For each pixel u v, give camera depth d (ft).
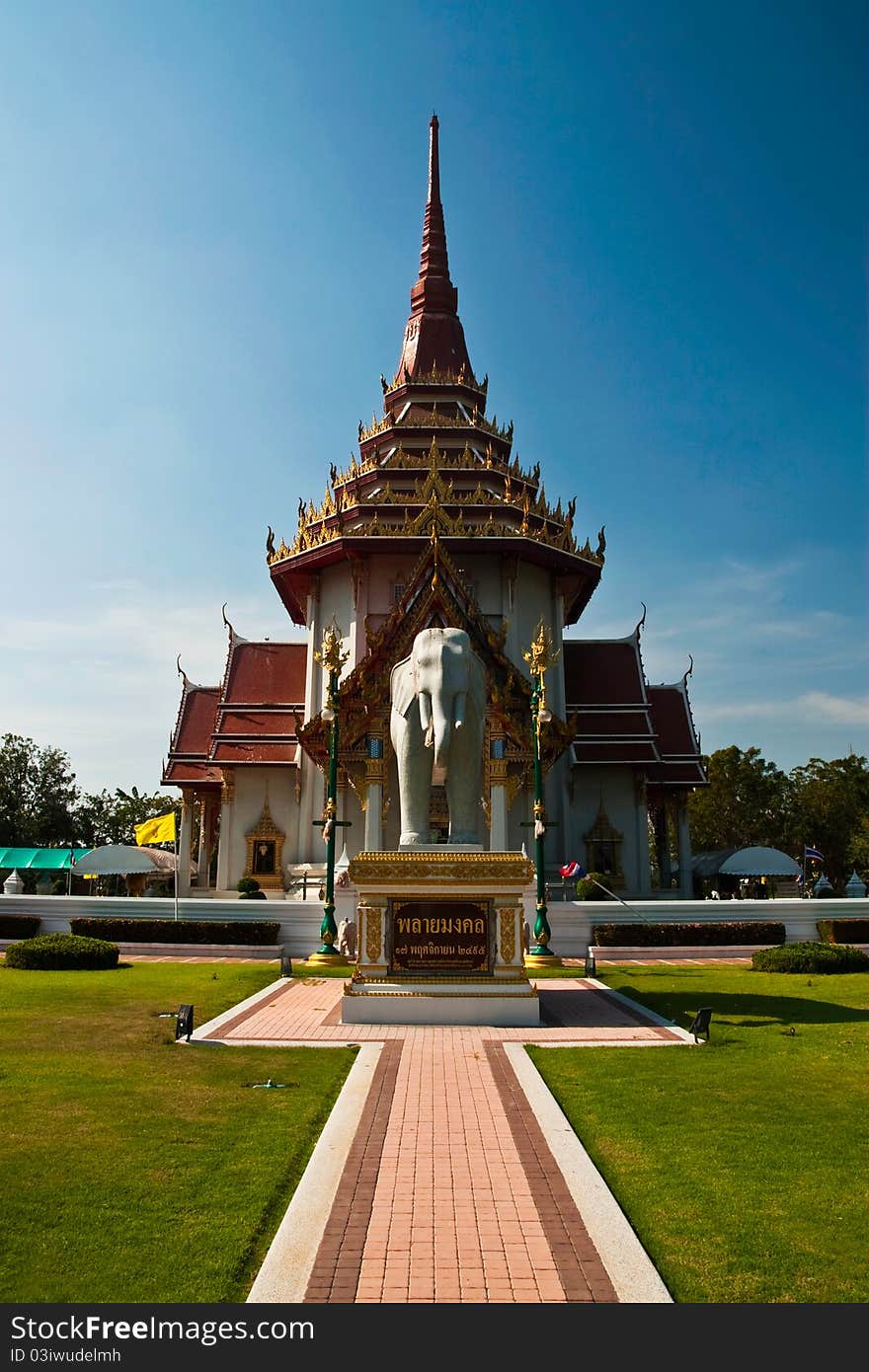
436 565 110.83
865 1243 22.07
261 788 138.62
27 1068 38.45
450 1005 50.37
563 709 136.98
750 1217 23.56
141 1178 25.88
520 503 136.26
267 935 88.33
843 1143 29.32
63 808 239.71
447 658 55.42
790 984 68.74
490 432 153.07
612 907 94.22
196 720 151.74
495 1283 20.17
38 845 233.76
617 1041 45.65
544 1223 23.27
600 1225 23.15
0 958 81.20
